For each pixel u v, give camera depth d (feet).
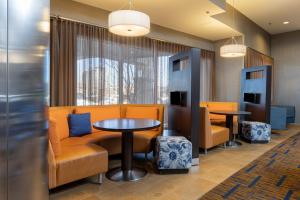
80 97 12.78
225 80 21.57
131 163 9.45
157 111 13.10
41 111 4.78
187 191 7.97
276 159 11.77
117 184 8.50
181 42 19.04
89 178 8.99
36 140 4.73
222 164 10.93
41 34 4.72
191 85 10.75
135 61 15.47
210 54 21.63
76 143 9.71
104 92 13.78
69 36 12.09
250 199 7.42
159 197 7.51
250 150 13.64
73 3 12.53
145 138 11.01
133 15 8.05
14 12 4.33
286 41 25.88
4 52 4.21
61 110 10.98
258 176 9.39
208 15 14.53
